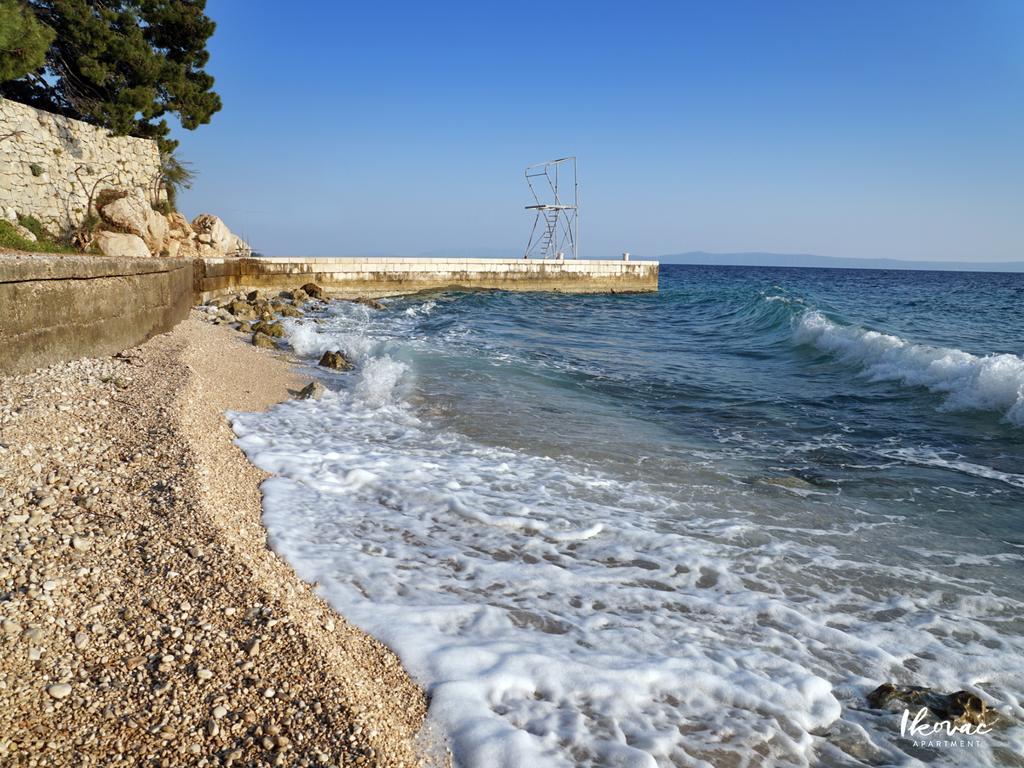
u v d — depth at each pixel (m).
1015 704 3.26
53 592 3.17
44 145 18.44
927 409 9.75
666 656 3.51
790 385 11.64
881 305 30.56
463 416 8.66
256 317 19.42
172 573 3.48
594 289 38.88
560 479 6.33
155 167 25.06
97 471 4.71
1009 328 20.44
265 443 6.88
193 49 25.52
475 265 34.22
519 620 3.82
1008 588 4.45
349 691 2.80
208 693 2.67
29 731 2.38
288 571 4.09
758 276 103.12
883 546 5.08
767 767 2.77
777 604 4.12
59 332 7.95
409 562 4.46
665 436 8.16
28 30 15.27
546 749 2.78
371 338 15.57
